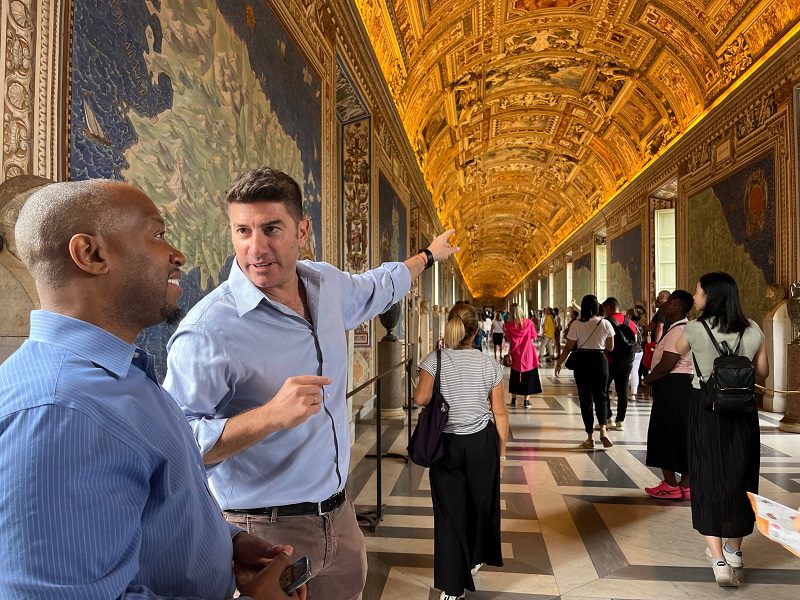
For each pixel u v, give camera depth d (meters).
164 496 0.94
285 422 1.41
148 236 1.01
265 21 4.48
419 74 12.54
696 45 11.52
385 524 4.38
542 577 3.48
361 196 9.42
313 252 5.81
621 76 14.20
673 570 3.56
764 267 9.76
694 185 12.77
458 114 16.69
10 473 0.75
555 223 31.41
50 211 0.93
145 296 1.00
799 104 8.84
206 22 3.41
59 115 2.13
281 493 1.74
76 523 0.77
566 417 9.00
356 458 6.39
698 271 12.54
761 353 3.48
